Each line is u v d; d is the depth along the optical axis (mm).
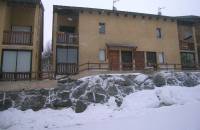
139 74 17516
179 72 18984
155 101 14148
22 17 21016
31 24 21031
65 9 20984
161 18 24250
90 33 21469
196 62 24984
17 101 14219
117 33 22344
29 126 11430
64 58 20375
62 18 22609
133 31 22953
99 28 22047
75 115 12734
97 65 20984
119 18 22859
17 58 18156
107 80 15984
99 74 17031
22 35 18703
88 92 14695
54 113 13078
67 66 20234
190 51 25125
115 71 18453
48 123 11750
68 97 14531
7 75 17625
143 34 23250
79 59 20562
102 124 10742
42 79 16641
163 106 13633
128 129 9398
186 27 26953
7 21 19359
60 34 20688
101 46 21547
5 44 18047
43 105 14016
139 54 22594
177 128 8727
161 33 24094
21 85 15484
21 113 13078
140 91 15602
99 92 14781
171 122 9711
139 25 23375
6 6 18766
